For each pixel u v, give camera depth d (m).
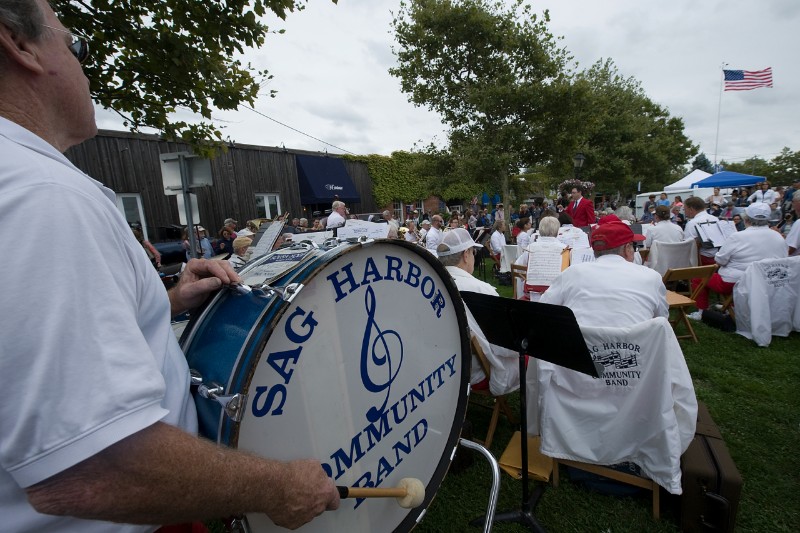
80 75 0.76
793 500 2.04
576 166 12.69
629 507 2.04
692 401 1.80
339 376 1.05
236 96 3.38
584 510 2.04
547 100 12.37
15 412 0.50
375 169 17.45
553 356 1.71
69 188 0.58
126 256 0.67
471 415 2.97
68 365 0.51
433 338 1.36
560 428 2.04
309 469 0.81
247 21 3.02
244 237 5.30
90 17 2.62
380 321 1.16
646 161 24.66
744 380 3.22
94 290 0.55
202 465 0.61
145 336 0.74
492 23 12.22
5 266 0.50
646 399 1.82
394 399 1.23
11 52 0.64
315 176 13.89
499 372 2.37
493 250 8.34
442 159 14.20
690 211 6.11
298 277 0.89
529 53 12.64
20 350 0.50
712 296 6.01
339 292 1.04
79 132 0.79
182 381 0.79
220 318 0.92
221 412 0.79
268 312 0.85
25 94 0.67
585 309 2.21
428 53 13.08
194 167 5.50
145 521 0.59
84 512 0.54
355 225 5.04
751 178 15.02
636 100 25.27
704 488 1.76
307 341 0.96
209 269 0.98
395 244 1.17
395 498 1.27
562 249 3.85
